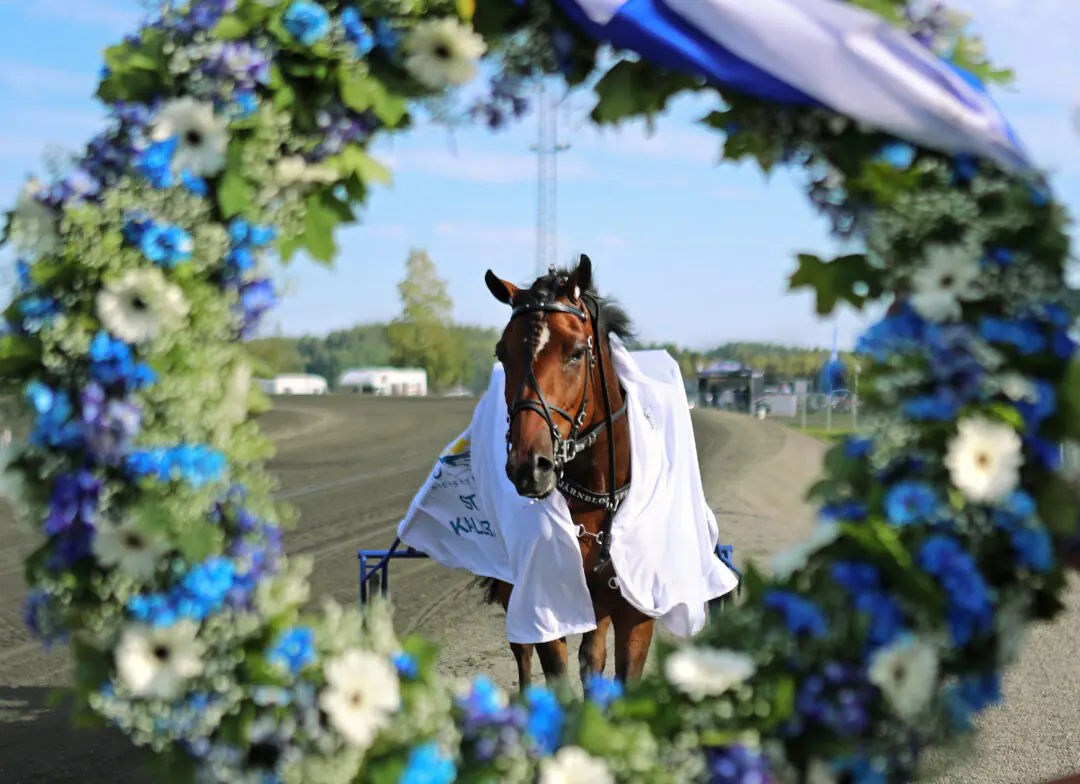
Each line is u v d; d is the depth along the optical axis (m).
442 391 66.69
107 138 2.21
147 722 2.13
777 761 2.25
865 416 2.37
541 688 2.37
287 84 2.29
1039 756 4.04
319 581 7.49
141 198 2.15
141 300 2.11
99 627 2.14
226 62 2.17
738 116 2.54
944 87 2.33
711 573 4.02
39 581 2.16
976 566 2.32
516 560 3.62
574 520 3.60
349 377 56.16
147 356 2.13
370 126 2.39
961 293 2.27
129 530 2.10
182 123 2.17
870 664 2.24
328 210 2.36
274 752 2.16
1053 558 2.38
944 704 2.35
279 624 2.21
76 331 2.10
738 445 18.25
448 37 2.31
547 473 3.33
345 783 2.10
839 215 2.54
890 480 2.34
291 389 51.91
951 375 2.28
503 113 2.54
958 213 2.29
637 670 3.61
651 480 3.65
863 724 2.24
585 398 3.47
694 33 2.34
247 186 2.22
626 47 2.35
